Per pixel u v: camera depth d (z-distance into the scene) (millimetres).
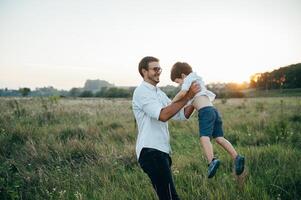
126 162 6574
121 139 9242
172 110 3336
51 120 13375
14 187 5176
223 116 15617
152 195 4520
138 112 3674
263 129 9930
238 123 11484
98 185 5219
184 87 4543
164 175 3525
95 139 8938
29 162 6840
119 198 4492
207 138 4480
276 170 5145
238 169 4363
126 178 5270
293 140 8062
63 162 6871
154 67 3682
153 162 3529
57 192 5066
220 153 6578
